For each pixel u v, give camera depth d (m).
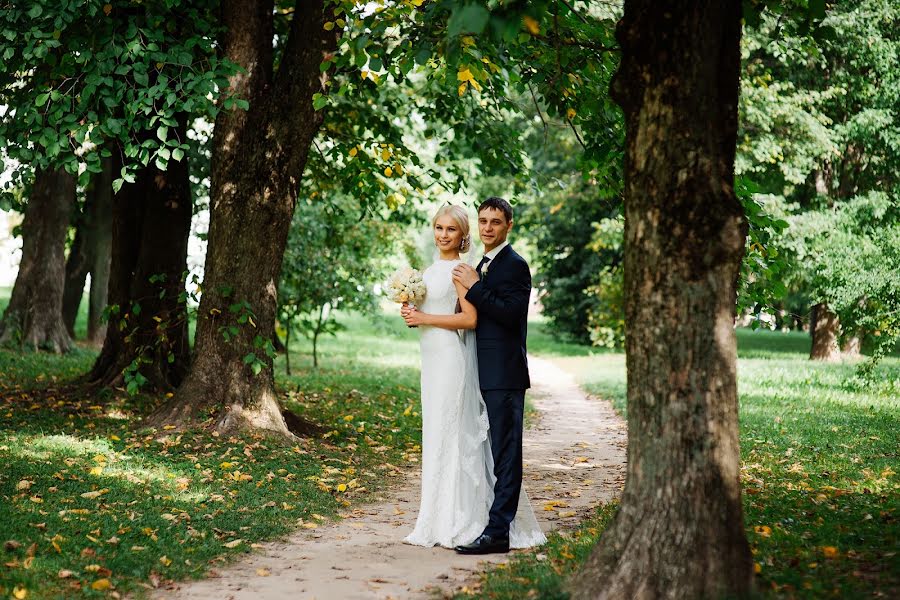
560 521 6.25
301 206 15.98
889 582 4.00
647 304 3.90
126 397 10.59
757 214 6.91
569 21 7.01
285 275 15.90
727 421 3.85
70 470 6.83
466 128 11.37
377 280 17.69
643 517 3.89
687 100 3.81
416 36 6.18
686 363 3.82
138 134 9.46
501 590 4.33
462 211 5.69
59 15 7.42
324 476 7.54
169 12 8.24
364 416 11.33
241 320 8.51
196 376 8.87
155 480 6.76
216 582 4.66
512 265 5.43
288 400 12.33
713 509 3.80
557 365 24.52
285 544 5.54
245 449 8.03
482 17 3.35
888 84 19.27
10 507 5.58
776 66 20.41
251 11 8.64
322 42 8.67
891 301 13.07
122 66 7.59
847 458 8.25
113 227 11.32
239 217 8.80
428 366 5.55
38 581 4.33
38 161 7.81
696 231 3.80
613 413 13.53
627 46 3.96
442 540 5.44
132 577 4.60
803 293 25.05
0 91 8.53
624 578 3.87
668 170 3.83
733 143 3.95
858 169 21.44
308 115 8.82
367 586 4.59
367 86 9.67
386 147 10.57
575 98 7.68
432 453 5.50
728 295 3.86
